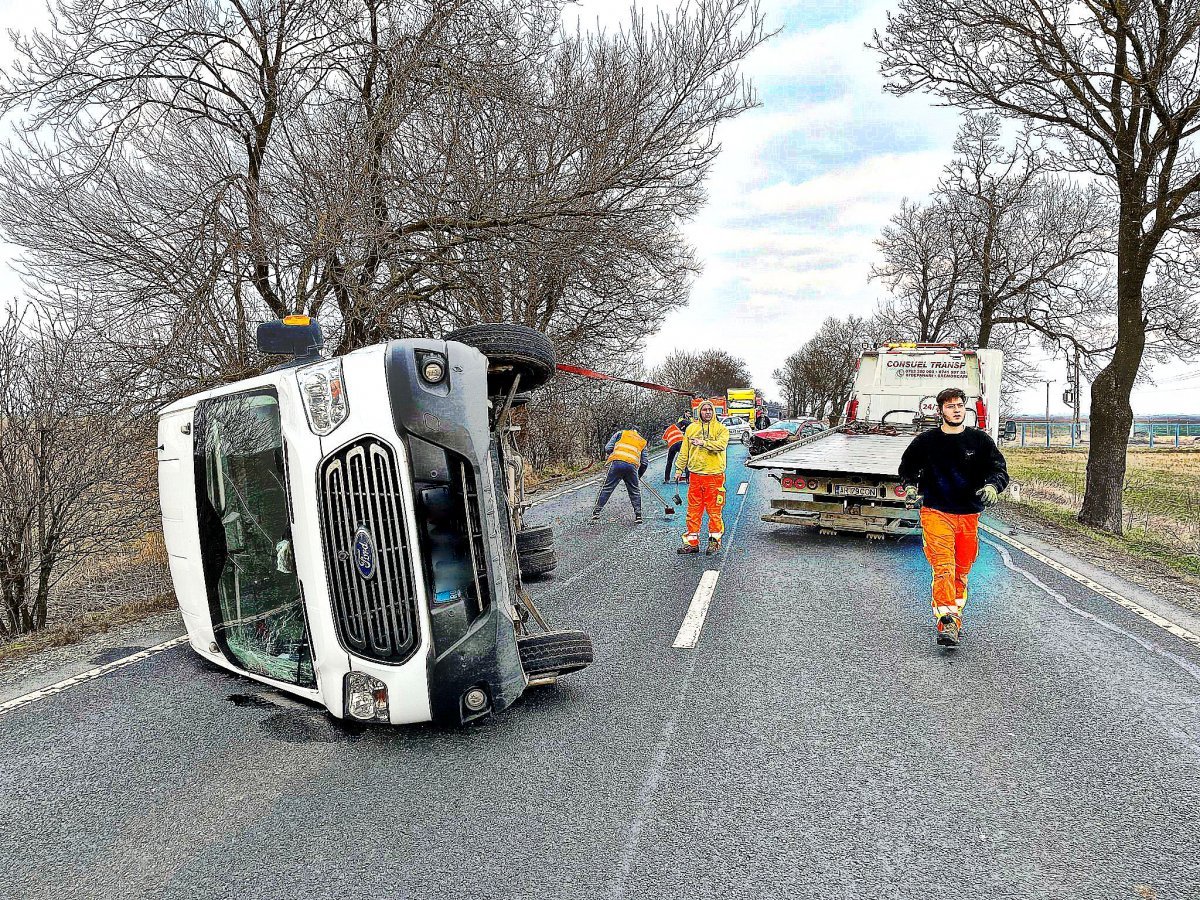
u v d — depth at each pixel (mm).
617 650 6266
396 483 4398
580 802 3816
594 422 32594
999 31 15094
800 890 3096
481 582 4613
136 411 10492
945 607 6203
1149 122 14992
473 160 12727
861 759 4250
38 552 9719
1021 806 3738
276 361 11078
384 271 13688
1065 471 30953
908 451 6492
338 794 3951
